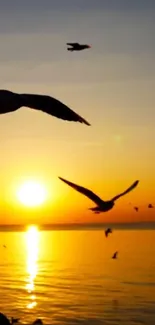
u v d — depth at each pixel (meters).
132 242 162.00
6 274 75.56
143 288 56.53
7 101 3.74
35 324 34.41
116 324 38.69
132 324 38.44
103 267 81.19
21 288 59.31
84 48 10.64
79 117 3.96
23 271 79.81
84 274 72.31
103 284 60.91
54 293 54.75
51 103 3.92
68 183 7.38
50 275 72.50
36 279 68.12
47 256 113.56
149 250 117.94
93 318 41.06
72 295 53.00
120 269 76.81
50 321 40.41
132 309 44.38
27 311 44.66
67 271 77.25
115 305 46.59
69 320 40.66
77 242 185.50
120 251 117.50
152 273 69.94
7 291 56.94
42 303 48.44
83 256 108.75
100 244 158.00
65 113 3.93
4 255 120.31
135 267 78.88
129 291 54.69
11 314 43.34
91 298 50.66
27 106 3.81
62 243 184.38
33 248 152.12
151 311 43.28
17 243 197.38
